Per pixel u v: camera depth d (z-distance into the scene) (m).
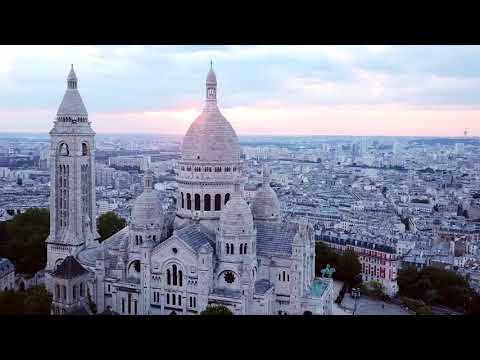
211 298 193.75
